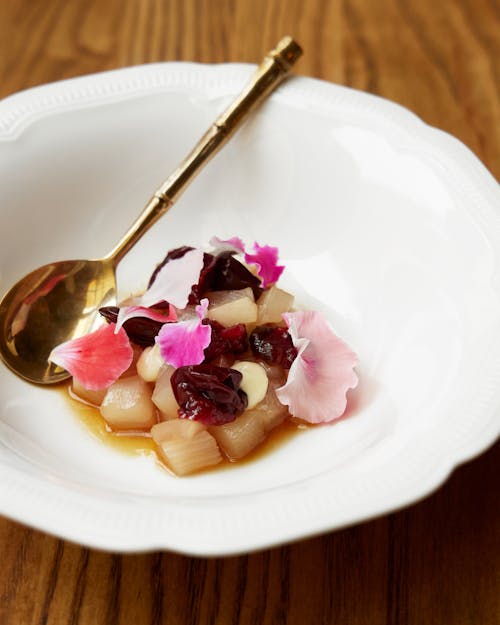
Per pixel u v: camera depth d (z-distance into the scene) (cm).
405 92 59
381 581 40
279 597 39
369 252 49
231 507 36
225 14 64
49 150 49
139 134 50
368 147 49
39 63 60
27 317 46
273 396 44
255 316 46
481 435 37
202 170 51
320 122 50
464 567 40
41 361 46
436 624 39
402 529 41
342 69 60
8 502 35
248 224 51
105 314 45
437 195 47
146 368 44
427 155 48
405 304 46
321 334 45
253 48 61
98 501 36
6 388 44
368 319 48
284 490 37
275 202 51
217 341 44
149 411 44
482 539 41
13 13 64
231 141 50
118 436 44
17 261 48
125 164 51
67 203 50
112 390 44
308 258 50
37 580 40
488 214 45
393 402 43
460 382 40
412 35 63
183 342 43
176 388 43
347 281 49
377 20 64
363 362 46
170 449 42
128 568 40
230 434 42
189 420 42
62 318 47
